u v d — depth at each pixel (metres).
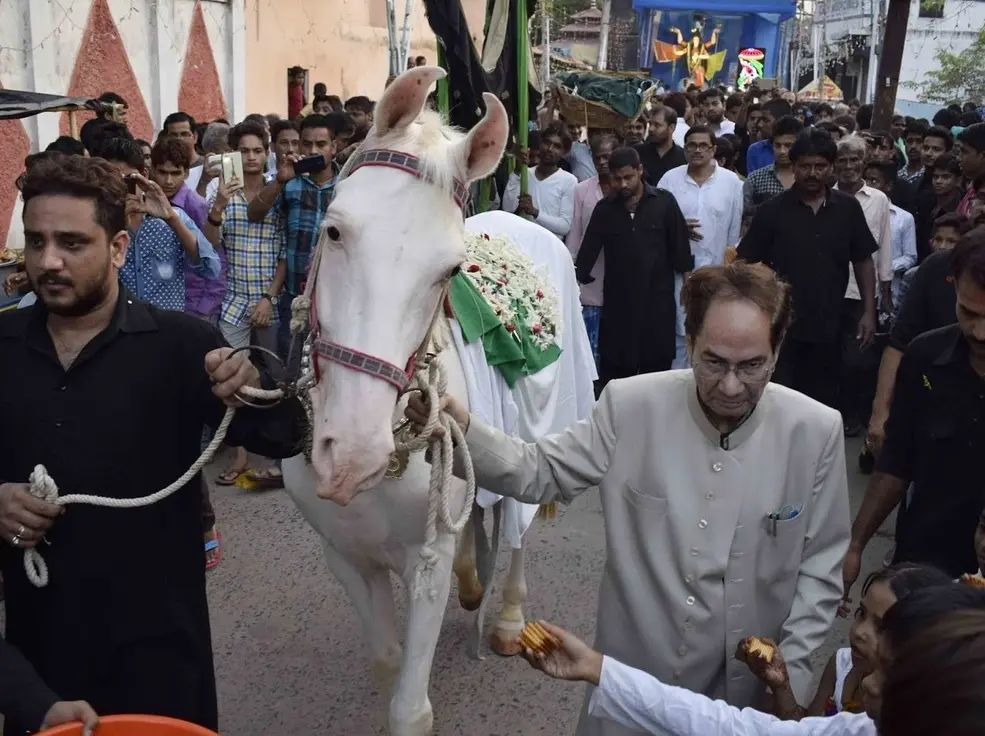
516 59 4.95
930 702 1.02
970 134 4.93
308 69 11.91
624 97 8.32
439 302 2.08
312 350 2.04
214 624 3.87
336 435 1.86
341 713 3.35
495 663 3.64
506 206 5.79
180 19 8.91
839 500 2.04
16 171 6.87
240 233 5.25
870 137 8.28
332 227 1.98
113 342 2.02
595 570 4.38
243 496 5.11
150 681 2.08
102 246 1.95
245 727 3.26
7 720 2.02
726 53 26.05
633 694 1.73
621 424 2.04
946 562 2.62
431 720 2.63
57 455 1.98
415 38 14.76
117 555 2.01
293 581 4.22
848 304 6.07
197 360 2.07
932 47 26.72
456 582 4.27
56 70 7.26
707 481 1.97
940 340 2.59
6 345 2.03
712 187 6.30
